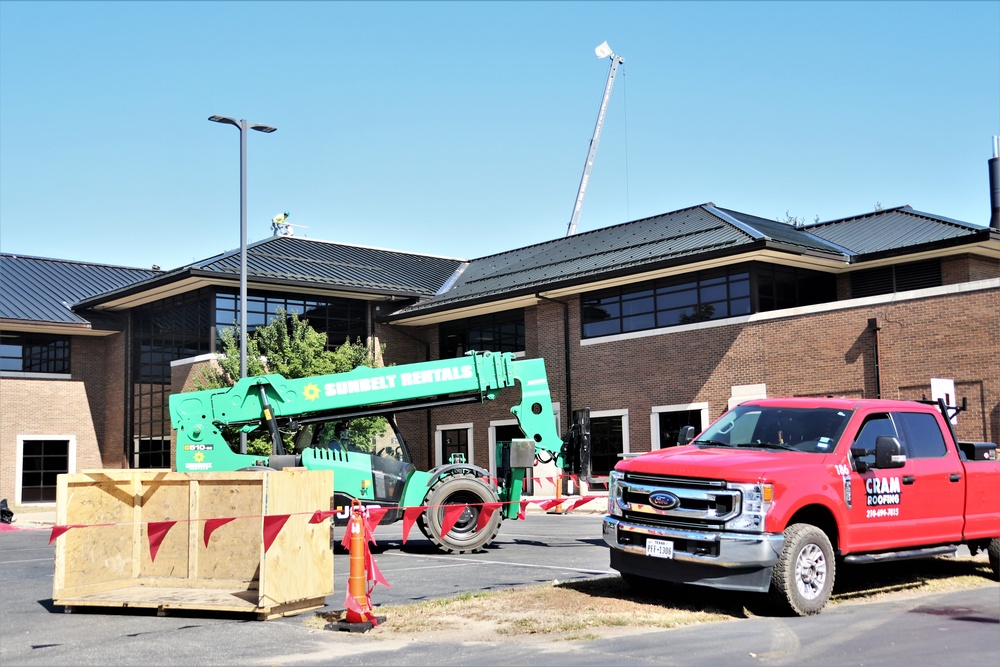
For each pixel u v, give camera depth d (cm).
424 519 1503
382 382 1638
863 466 995
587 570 1254
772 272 2697
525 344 3312
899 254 2623
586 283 2917
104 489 1054
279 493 954
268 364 2736
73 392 3569
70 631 901
